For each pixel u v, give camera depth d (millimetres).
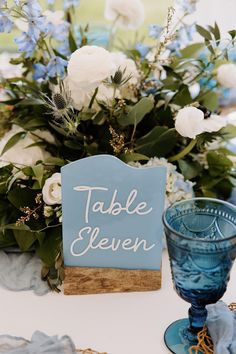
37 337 665
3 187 820
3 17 855
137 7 957
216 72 945
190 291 644
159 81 933
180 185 832
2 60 1176
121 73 813
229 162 919
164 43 902
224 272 634
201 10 1132
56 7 1170
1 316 728
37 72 921
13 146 866
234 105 1181
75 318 724
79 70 770
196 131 783
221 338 650
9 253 828
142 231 743
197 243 611
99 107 865
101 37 1146
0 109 967
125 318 723
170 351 670
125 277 761
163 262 826
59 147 890
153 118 914
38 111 904
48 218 792
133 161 829
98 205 729
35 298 758
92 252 749
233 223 669
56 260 768
